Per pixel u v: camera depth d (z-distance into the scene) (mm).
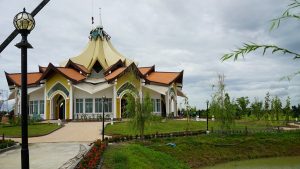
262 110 62344
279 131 50781
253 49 6141
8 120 59688
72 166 19656
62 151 28453
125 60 69562
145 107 38469
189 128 50750
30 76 70938
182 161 35531
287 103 61062
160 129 48781
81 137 40344
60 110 70062
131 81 50406
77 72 67062
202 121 60875
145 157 28875
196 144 41031
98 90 61625
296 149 45531
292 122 67188
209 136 44906
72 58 68562
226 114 47125
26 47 9961
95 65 69688
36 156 25703
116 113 61750
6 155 26703
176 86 73188
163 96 70250
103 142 31578
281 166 36625
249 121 67125
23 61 9883
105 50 72500
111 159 24812
